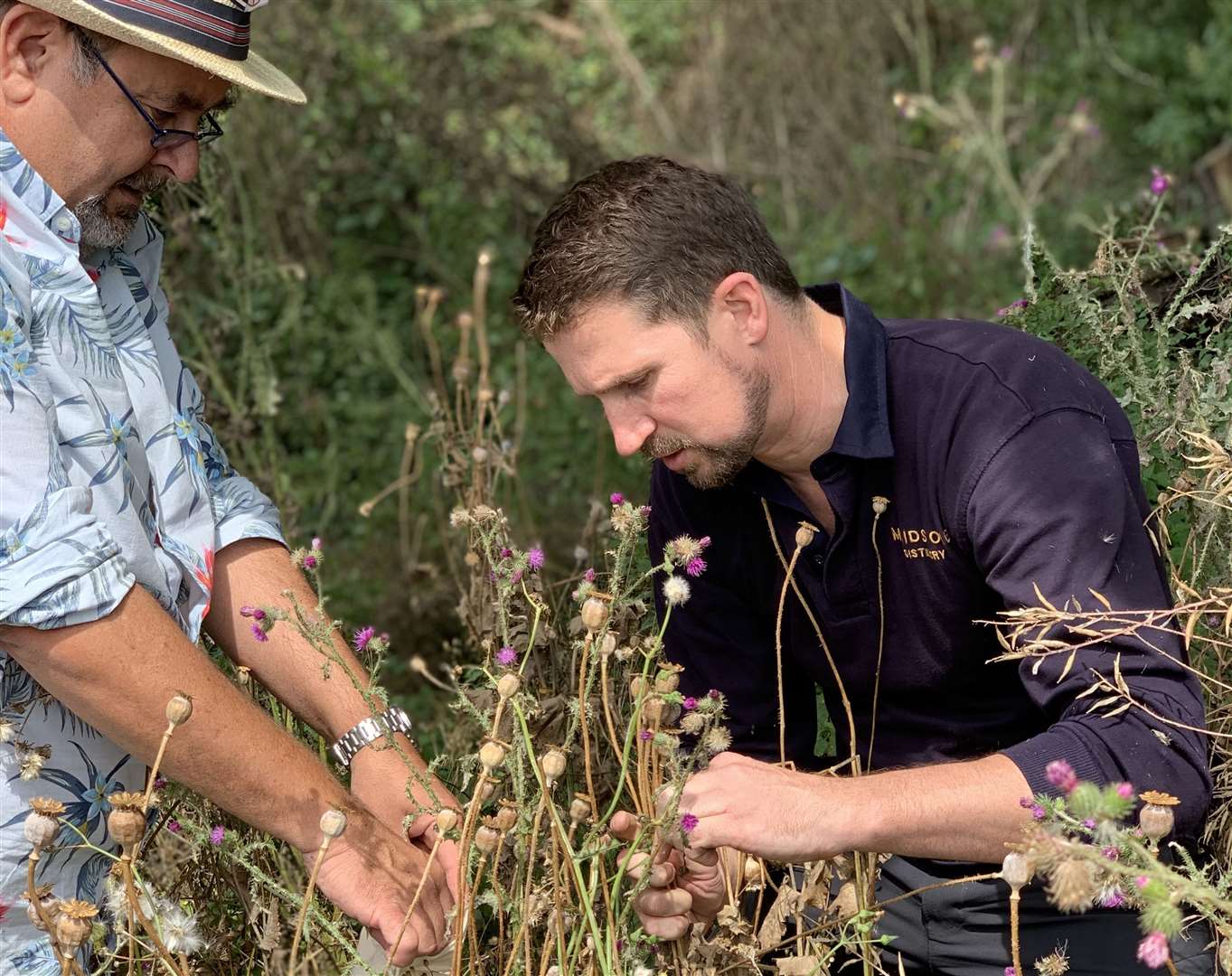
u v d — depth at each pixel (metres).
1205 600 2.05
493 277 6.23
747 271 2.01
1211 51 7.07
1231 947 1.65
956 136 7.09
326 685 2.22
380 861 1.99
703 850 2.01
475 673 2.61
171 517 2.12
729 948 2.01
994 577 2.00
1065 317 2.70
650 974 1.80
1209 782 1.86
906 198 6.98
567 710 2.26
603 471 4.91
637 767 2.01
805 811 1.78
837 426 2.12
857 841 1.78
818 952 2.05
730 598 2.37
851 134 7.46
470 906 1.85
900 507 2.11
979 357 2.08
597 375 2.01
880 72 7.78
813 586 2.23
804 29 7.89
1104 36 7.61
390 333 5.81
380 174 6.48
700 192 2.01
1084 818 1.66
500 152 6.57
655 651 1.83
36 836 1.68
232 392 4.33
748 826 1.78
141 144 1.98
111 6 1.87
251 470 3.84
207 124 2.27
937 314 6.05
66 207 1.95
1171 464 2.42
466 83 6.68
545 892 1.89
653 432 2.04
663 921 2.02
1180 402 2.39
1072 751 1.80
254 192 5.79
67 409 1.92
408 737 2.24
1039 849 1.49
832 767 2.15
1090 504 1.94
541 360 5.69
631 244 1.95
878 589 2.17
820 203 7.16
